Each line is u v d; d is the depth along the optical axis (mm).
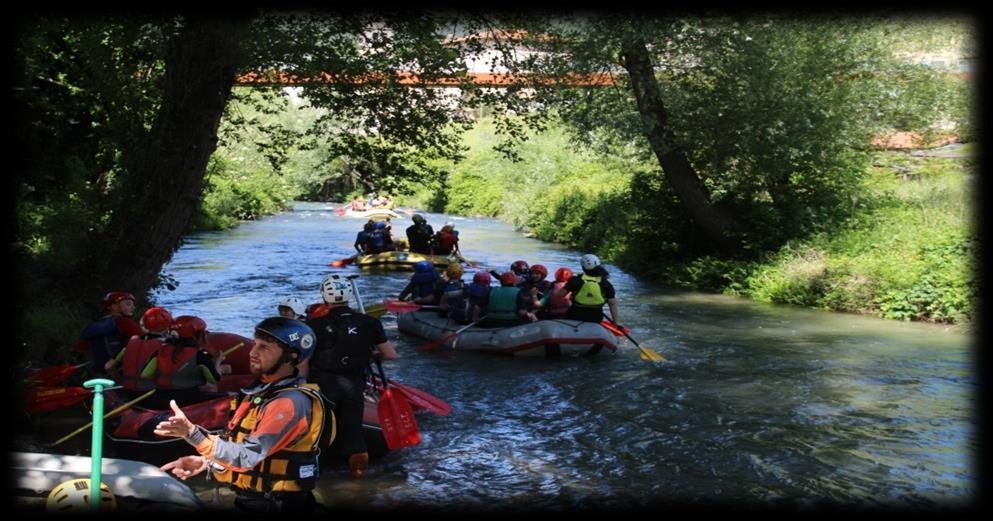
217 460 3598
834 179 17578
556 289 11641
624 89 16562
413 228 20516
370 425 6691
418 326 12203
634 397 8773
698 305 15094
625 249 21266
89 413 7125
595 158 32188
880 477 6387
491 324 11438
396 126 11836
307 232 28578
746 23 14914
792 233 17047
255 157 35062
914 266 13992
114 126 9734
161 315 6648
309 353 3902
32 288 8562
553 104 15141
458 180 42781
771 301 15555
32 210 9773
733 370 10016
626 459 6828
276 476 3854
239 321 12398
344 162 13453
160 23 8891
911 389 9047
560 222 27453
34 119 8188
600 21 14375
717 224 17734
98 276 9703
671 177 17688
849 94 15891
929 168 19922
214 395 6613
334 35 10477
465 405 8492
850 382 9359
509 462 6746
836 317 13797
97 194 10383
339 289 6289
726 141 16625
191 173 9906
